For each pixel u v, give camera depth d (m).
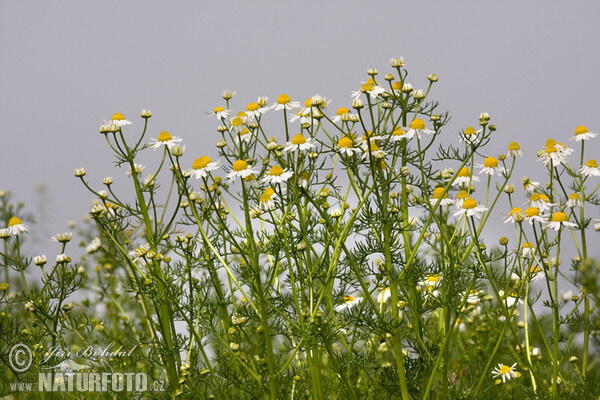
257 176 7.33
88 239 10.00
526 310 7.70
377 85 7.20
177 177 7.27
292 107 7.58
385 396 8.21
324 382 8.38
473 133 7.18
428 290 7.48
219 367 8.12
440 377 8.25
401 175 7.14
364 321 7.70
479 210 7.17
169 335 7.54
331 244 7.18
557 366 7.91
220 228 7.53
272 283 7.39
